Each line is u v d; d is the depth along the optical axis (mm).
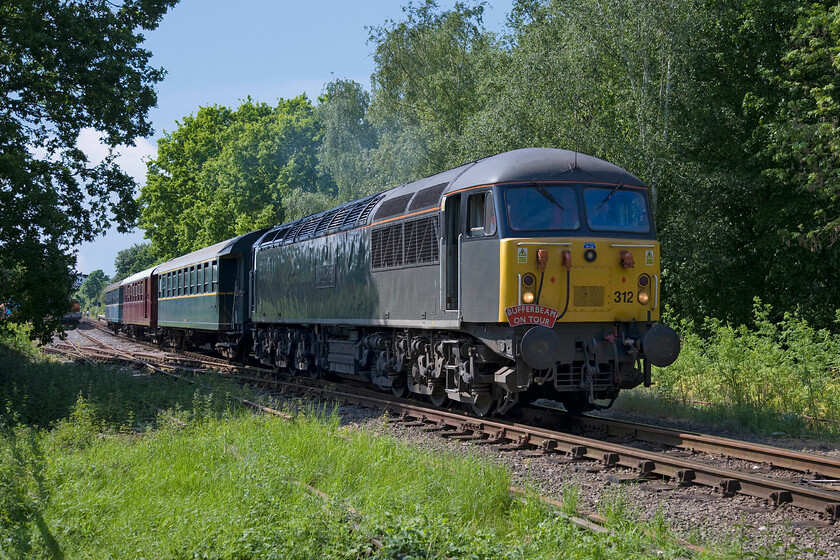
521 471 8523
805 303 23844
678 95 24922
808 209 23094
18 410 13039
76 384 15609
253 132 52156
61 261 17938
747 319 25859
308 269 18281
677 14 23984
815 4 21031
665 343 10633
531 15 28844
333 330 17391
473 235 11195
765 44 25000
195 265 27891
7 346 27469
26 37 17906
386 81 37969
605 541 5516
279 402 15008
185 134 59188
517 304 10484
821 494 6453
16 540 6078
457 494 7000
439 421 11828
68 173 19469
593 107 25969
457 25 37594
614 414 13102
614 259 10906
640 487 7582
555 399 12805
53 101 19125
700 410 12609
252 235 24562
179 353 30781
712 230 24375
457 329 11570
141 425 11930
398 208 13688
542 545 5566
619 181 11297
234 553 5703
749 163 24344
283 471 7691
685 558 5320
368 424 11641
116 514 6844
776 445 10320
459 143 29641
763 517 6477
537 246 10617
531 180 10891
